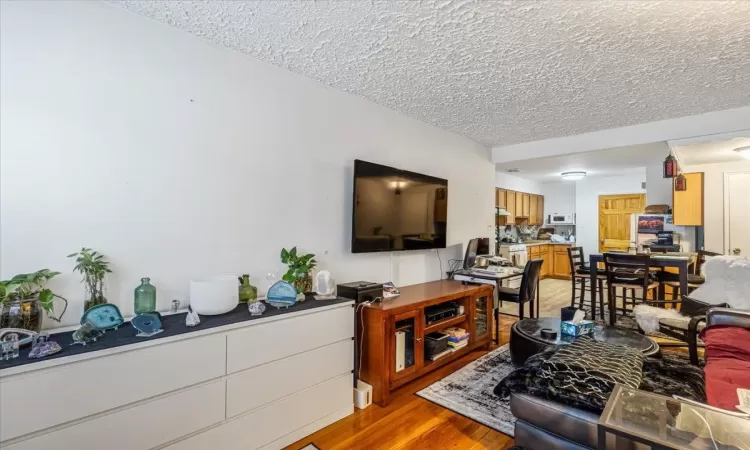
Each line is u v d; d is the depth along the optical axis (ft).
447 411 7.51
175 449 5.06
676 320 9.29
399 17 6.09
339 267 9.45
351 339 7.52
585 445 4.86
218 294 6.15
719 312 7.78
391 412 7.49
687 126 11.36
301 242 8.57
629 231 24.45
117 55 5.96
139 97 6.18
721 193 16.85
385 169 10.03
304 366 6.64
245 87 7.56
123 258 6.00
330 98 9.21
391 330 8.02
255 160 7.72
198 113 6.88
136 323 5.11
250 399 5.87
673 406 4.38
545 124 12.39
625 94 9.52
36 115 5.24
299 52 7.43
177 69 6.62
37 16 5.25
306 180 8.68
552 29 6.39
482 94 9.64
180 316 6.13
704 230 17.21
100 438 4.43
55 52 5.40
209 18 6.25
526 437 5.49
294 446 6.33
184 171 6.70
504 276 11.52
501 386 5.79
